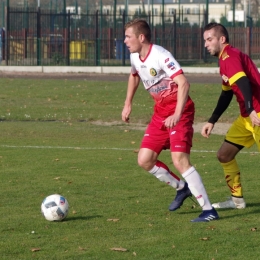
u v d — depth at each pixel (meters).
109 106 52.03
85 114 47.53
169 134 17.33
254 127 17.64
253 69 17.23
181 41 96.75
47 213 17.44
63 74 84.44
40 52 90.94
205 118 45.41
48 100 55.69
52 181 23.78
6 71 86.81
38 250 14.62
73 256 14.16
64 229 16.64
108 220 17.59
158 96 17.28
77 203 19.98
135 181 23.81
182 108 16.28
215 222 17.31
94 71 88.06
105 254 14.30
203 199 17.39
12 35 91.38
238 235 15.90
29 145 33.72
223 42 17.22
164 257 14.04
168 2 133.12
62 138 36.78
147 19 101.31
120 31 94.94
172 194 21.47
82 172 25.70
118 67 87.56
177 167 17.27
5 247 14.92
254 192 21.86
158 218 17.91
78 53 93.38
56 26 94.19
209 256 14.12
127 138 37.06
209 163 27.97
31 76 80.44
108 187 22.64
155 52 16.72
